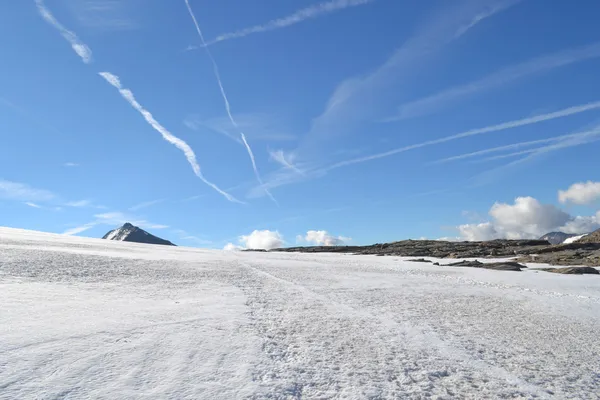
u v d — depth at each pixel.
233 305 12.52
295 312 12.27
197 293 14.67
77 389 5.59
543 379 7.59
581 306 16.83
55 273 16.62
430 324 11.67
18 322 8.36
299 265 33.62
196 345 7.88
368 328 10.63
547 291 21.53
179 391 5.79
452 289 20.61
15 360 6.29
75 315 9.46
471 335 10.65
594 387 7.36
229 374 6.56
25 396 5.24
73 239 47.31
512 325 12.29
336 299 15.48
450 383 7.10
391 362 7.95
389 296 17.11
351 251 78.25
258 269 27.56
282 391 6.10
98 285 14.91
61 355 6.70
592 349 9.98
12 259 18.94
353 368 7.44
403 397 6.32
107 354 6.96
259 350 7.91
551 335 11.27
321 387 6.42
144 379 6.11
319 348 8.49
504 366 8.24
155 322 9.44
